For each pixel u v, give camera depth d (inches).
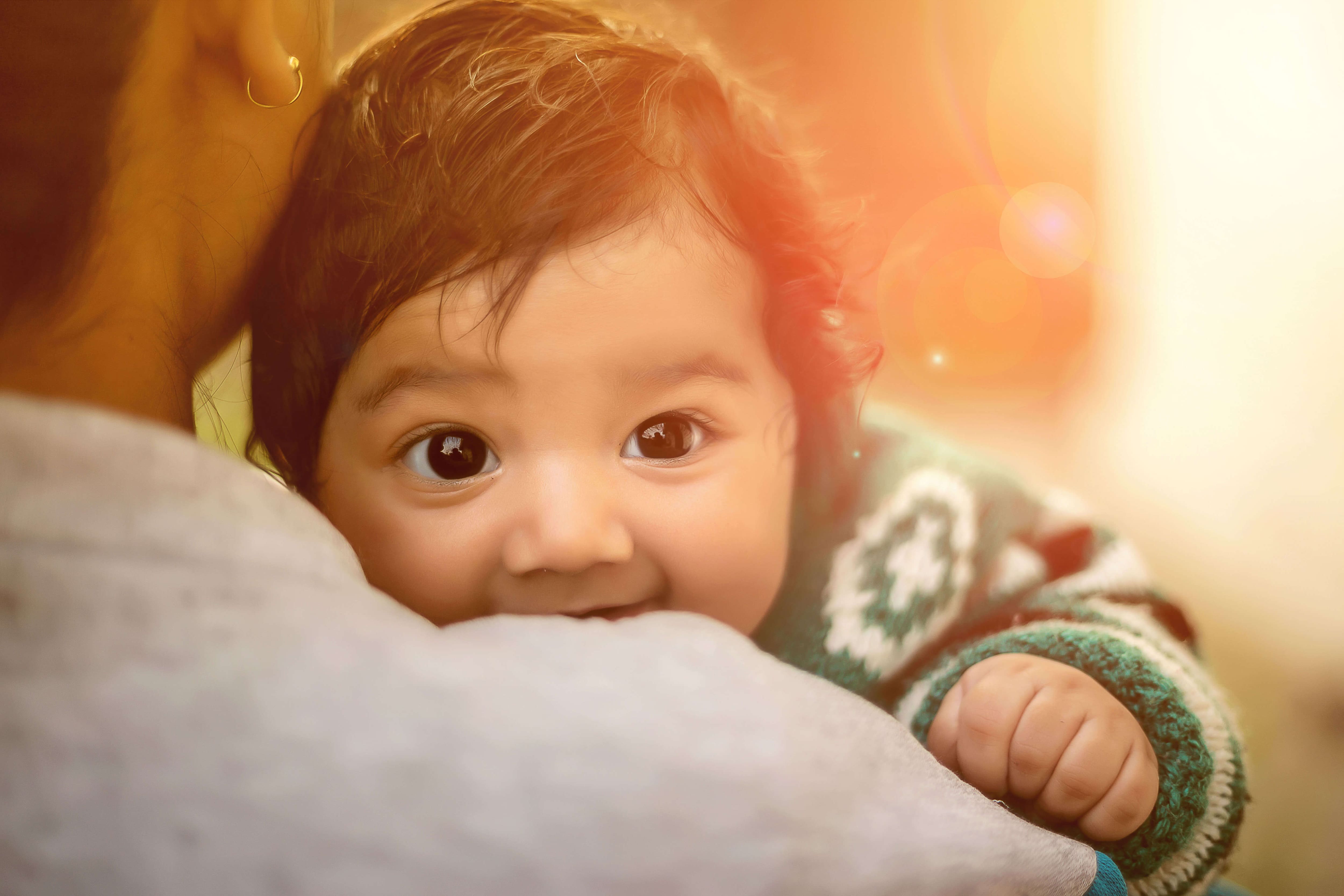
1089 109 81.2
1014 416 72.0
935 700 29.5
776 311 31.0
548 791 11.9
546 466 25.5
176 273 19.7
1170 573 61.6
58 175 16.0
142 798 11.3
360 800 11.5
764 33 67.2
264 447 27.5
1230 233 77.0
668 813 12.1
